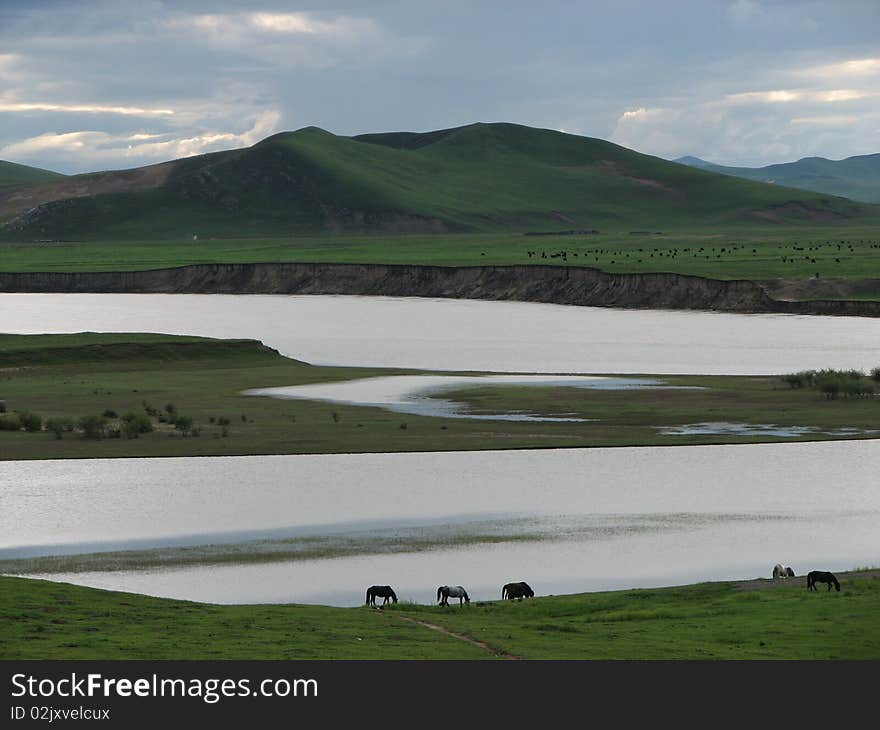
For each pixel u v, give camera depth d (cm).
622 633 6956
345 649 6216
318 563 9750
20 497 12138
